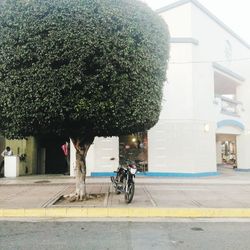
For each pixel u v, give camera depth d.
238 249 5.36
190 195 10.55
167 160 16.66
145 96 8.57
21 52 7.88
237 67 21.50
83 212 8.10
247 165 21.30
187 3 17.14
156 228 6.82
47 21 7.80
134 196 10.32
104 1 8.04
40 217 8.00
